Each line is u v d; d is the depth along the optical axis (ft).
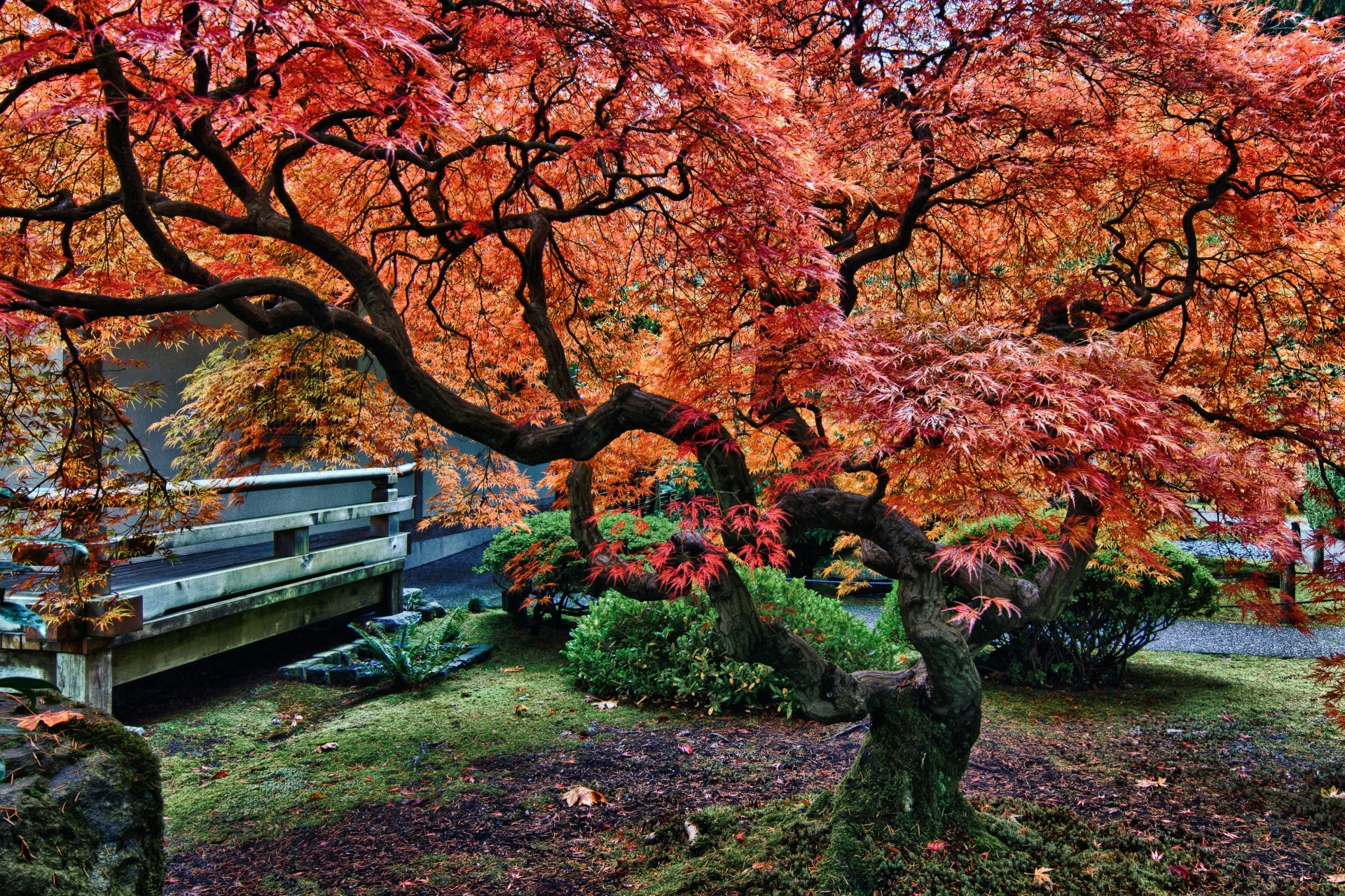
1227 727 16.78
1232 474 7.86
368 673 19.58
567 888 10.03
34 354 10.04
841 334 8.06
